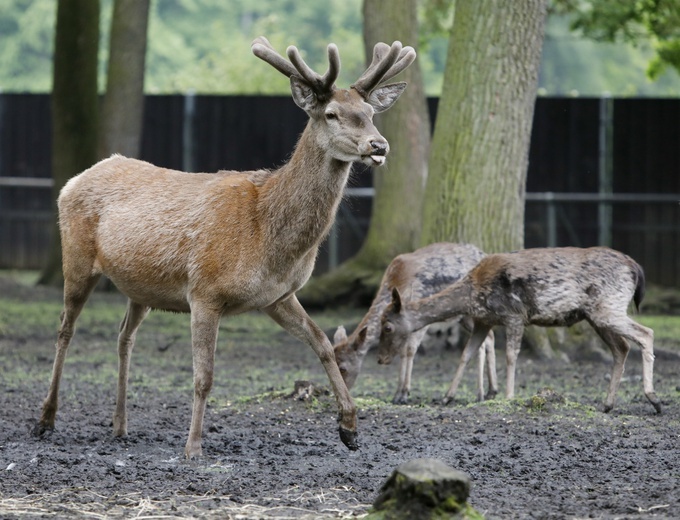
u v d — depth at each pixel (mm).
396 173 23547
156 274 10234
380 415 12281
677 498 8555
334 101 9672
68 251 10922
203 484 8961
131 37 26188
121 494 8625
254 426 11859
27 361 16656
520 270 13016
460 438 11148
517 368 16422
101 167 11070
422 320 13398
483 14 16984
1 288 25688
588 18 28219
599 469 9711
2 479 9086
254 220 9930
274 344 19438
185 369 16375
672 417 12312
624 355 12891
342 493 8742
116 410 11125
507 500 8547
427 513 7375
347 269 24188
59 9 26656
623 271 12930
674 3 26172
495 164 17047
